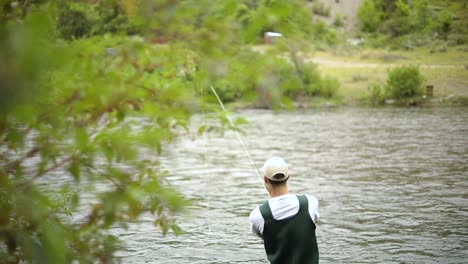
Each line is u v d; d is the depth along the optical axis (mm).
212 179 23734
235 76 2764
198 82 3008
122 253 13758
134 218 2898
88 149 2699
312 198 7074
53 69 1973
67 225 2801
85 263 3225
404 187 21578
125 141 2771
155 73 3027
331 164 27281
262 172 7227
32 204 2311
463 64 77500
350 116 51812
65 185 2842
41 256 2154
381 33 92875
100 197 2746
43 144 2719
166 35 2607
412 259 13273
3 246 2404
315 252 6926
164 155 3469
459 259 13219
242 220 17031
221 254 13859
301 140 36750
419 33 90562
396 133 39125
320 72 71000
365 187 21734
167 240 14859
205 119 3578
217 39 2561
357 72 75250
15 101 1499
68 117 2709
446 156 28984
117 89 2812
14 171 2805
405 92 63906
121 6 2670
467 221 16547
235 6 2490
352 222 16641
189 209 2912
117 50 2836
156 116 3158
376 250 13992
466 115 50312
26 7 2742
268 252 7027
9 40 1506
